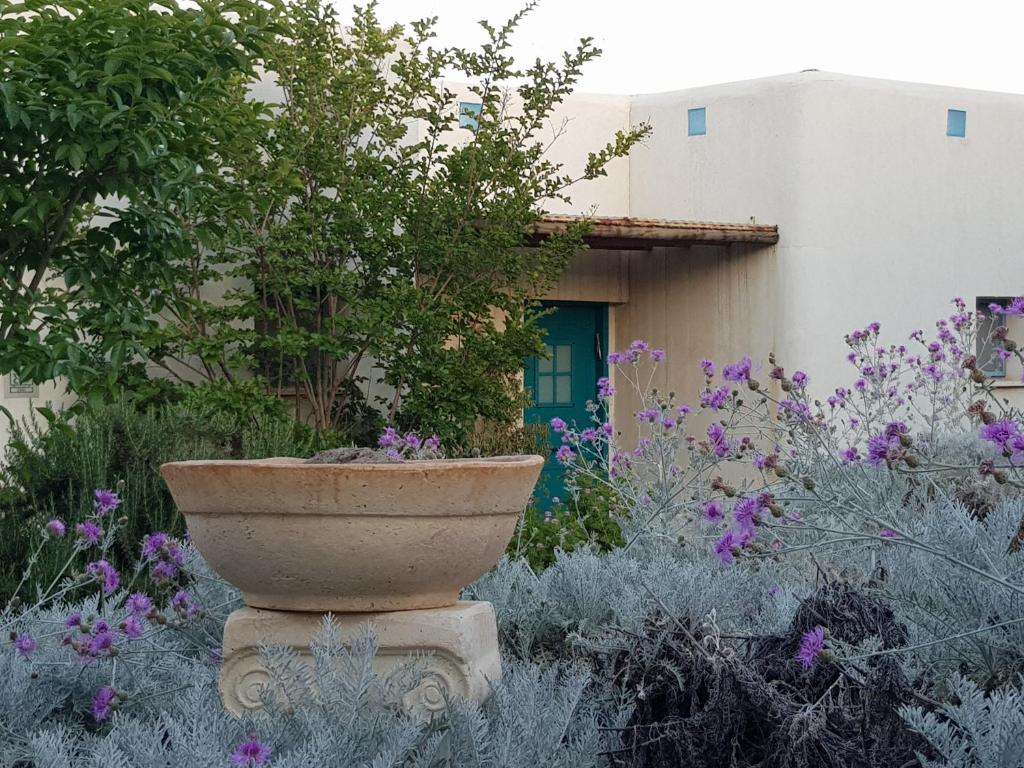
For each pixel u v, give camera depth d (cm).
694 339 1274
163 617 386
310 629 338
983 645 357
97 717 340
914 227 1261
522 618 449
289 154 845
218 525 331
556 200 1286
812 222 1206
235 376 855
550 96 935
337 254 898
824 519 491
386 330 864
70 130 457
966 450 639
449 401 905
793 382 524
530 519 635
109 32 461
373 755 303
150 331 559
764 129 1233
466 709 321
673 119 1302
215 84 500
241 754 266
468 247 894
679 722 321
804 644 304
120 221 529
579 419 1296
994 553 371
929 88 1272
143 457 626
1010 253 1321
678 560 553
